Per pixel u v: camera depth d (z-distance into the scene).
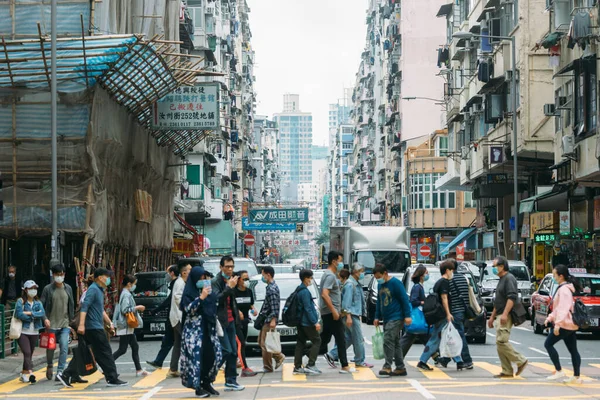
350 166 157.75
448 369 16.92
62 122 26.30
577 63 30.64
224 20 84.50
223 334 14.05
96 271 15.23
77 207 26.06
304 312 16.16
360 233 36.75
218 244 68.19
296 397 13.09
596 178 31.03
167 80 29.61
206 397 13.28
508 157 41.22
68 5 27.88
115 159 29.66
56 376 16.27
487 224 55.03
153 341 26.27
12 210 25.94
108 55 25.34
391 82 88.75
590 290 25.64
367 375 15.98
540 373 16.12
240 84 99.50
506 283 15.36
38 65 25.80
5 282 25.50
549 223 38.78
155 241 37.94
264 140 165.50
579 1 31.28
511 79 40.53
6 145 26.23
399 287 15.73
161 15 33.56
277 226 73.75
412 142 82.81
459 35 38.22
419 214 72.38
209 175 65.81
